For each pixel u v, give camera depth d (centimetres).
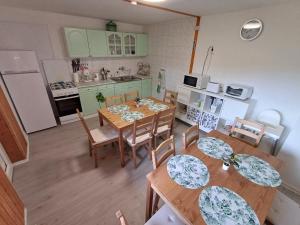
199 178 125
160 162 143
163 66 426
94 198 186
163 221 121
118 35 389
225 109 276
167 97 338
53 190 194
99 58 410
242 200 108
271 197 112
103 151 267
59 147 276
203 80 310
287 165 214
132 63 478
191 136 193
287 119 229
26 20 296
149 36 444
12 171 221
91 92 370
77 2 235
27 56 285
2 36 281
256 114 263
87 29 339
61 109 337
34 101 302
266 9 222
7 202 135
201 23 311
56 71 352
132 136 226
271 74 235
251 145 184
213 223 93
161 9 262
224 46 284
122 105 279
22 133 275
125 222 77
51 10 295
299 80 210
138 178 216
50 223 158
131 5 245
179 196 110
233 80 285
